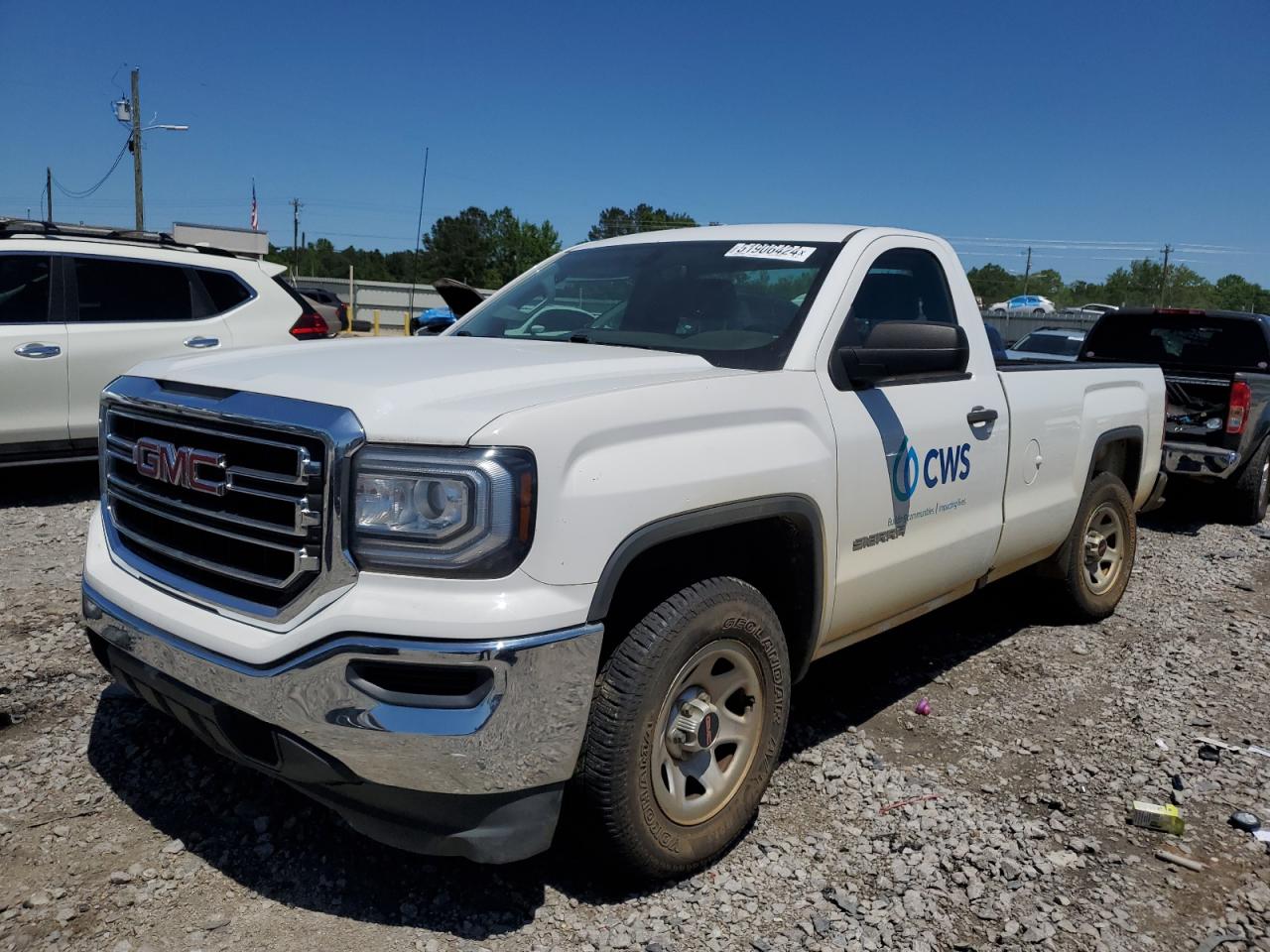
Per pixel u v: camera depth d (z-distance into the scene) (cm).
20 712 380
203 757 352
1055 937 287
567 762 256
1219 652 541
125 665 291
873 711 441
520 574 244
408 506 241
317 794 265
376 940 266
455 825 252
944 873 316
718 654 301
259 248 2753
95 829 307
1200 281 9856
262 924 269
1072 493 511
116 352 757
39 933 259
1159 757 405
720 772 311
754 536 330
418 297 4803
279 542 254
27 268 729
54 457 744
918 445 380
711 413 297
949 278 436
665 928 278
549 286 439
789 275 376
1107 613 580
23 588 524
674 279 400
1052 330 1614
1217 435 880
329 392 258
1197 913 303
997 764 396
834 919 288
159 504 289
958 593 447
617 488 262
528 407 254
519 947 266
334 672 241
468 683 243
